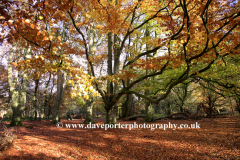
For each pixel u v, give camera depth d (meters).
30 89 25.67
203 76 8.91
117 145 6.65
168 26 5.66
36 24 2.77
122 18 7.68
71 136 8.46
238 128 9.80
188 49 6.12
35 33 2.85
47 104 26.84
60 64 3.67
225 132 8.84
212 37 4.47
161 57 6.17
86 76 3.76
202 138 7.59
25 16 2.56
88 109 15.44
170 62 7.38
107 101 9.88
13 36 2.77
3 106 22.52
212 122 14.23
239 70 9.34
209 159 4.86
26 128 11.64
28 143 6.56
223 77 9.98
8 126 12.68
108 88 10.92
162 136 8.24
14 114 13.18
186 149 5.93
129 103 20.09
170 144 6.66
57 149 5.97
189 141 7.08
